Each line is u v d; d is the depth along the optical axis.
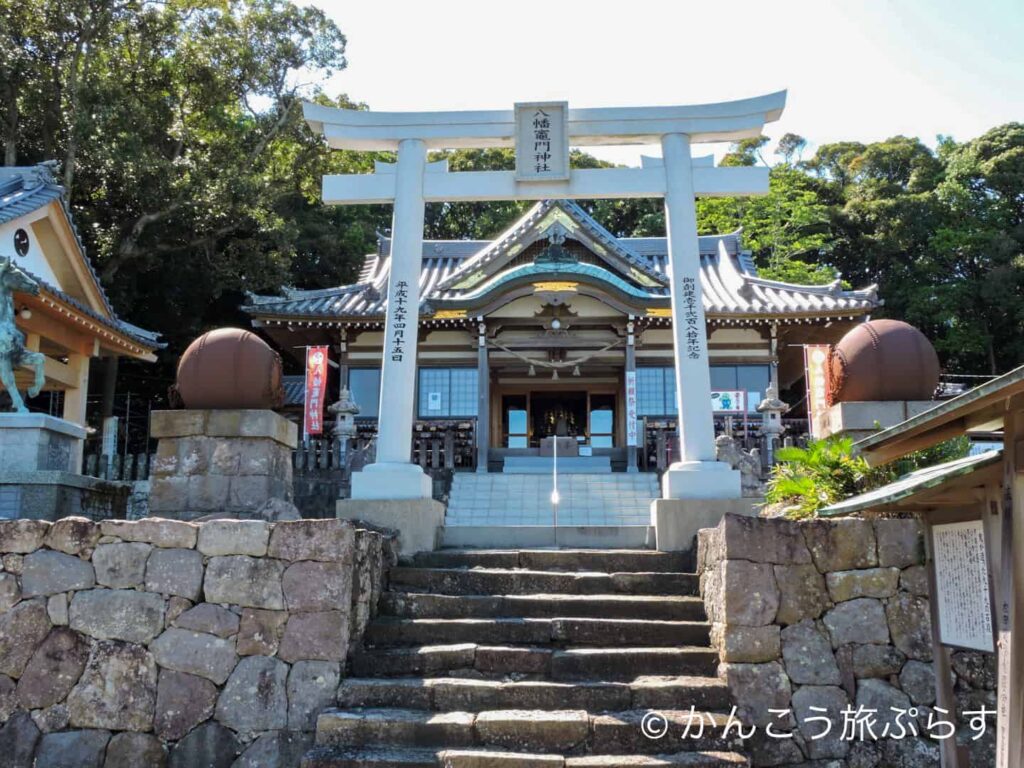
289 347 23.55
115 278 24.48
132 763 5.50
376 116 9.26
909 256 36.09
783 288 21.73
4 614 5.81
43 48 21.05
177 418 8.30
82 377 16.58
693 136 9.21
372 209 35.44
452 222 37.81
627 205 37.31
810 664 5.58
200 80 23.70
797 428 20.27
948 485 3.97
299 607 5.72
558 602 6.52
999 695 3.55
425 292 23.41
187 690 5.62
